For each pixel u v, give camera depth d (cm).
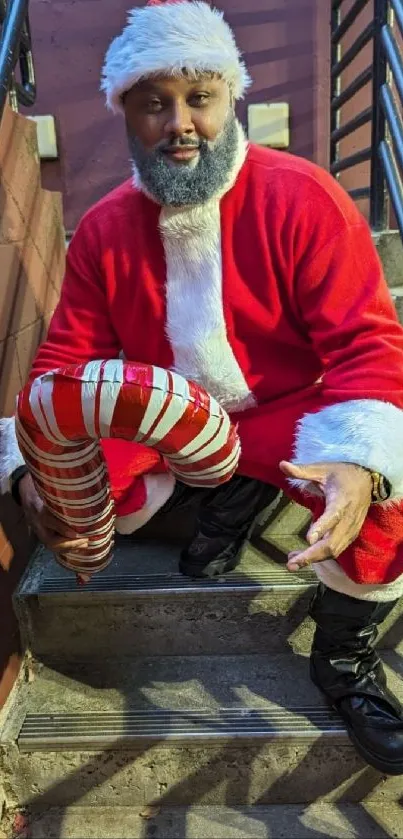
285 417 107
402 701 116
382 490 89
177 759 114
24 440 83
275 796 117
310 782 116
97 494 92
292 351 107
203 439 81
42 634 129
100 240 104
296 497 105
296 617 127
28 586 128
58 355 108
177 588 125
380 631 128
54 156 242
